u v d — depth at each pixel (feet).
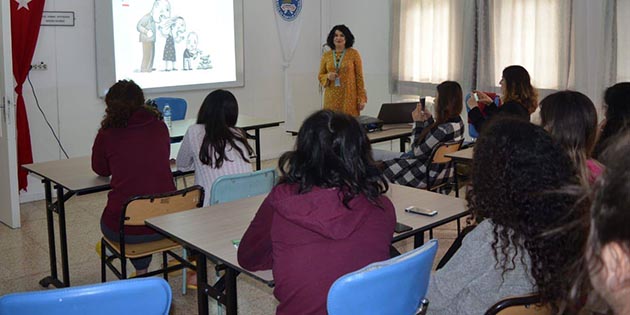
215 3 21.40
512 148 5.06
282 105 23.77
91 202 17.63
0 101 14.99
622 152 2.15
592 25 17.04
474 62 20.02
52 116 18.39
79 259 13.37
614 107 9.16
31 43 17.33
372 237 5.65
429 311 6.03
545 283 4.72
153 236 10.01
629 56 16.62
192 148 10.61
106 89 19.16
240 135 10.72
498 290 5.49
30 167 11.85
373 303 5.27
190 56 20.99
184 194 9.60
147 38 19.89
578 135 7.78
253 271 6.43
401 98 22.82
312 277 5.52
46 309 4.75
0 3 14.40
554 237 4.28
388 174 13.52
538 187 4.89
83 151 19.10
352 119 5.80
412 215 8.14
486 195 5.20
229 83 22.07
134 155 10.13
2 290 11.85
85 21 18.66
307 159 5.67
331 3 24.59
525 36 18.69
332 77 19.65
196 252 7.61
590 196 2.24
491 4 19.24
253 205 8.85
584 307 2.53
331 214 5.52
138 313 5.05
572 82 17.80
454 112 13.14
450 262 5.87
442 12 20.85
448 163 13.34
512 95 13.38
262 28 22.79
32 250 13.94
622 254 2.00
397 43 22.44
